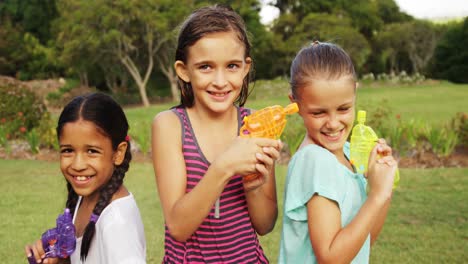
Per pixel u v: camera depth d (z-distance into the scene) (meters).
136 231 1.82
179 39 1.73
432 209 5.11
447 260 3.82
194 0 29.53
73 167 1.83
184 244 1.76
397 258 3.87
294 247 1.74
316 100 1.64
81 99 1.85
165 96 36.94
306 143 1.78
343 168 1.71
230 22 1.69
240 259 1.77
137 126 11.30
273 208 1.85
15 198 5.94
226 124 1.83
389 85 33.19
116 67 34.16
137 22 27.69
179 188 1.72
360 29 40.75
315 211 1.63
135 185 6.55
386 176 1.64
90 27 26.75
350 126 1.70
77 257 1.89
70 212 2.06
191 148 1.77
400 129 8.44
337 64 1.63
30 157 9.23
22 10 39.84
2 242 4.40
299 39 33.31
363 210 1.61
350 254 1.57
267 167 1.58
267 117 1.61
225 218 1.77
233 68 1.69
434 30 39.31
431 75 39.66
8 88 11.41
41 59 37.97
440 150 8.05
